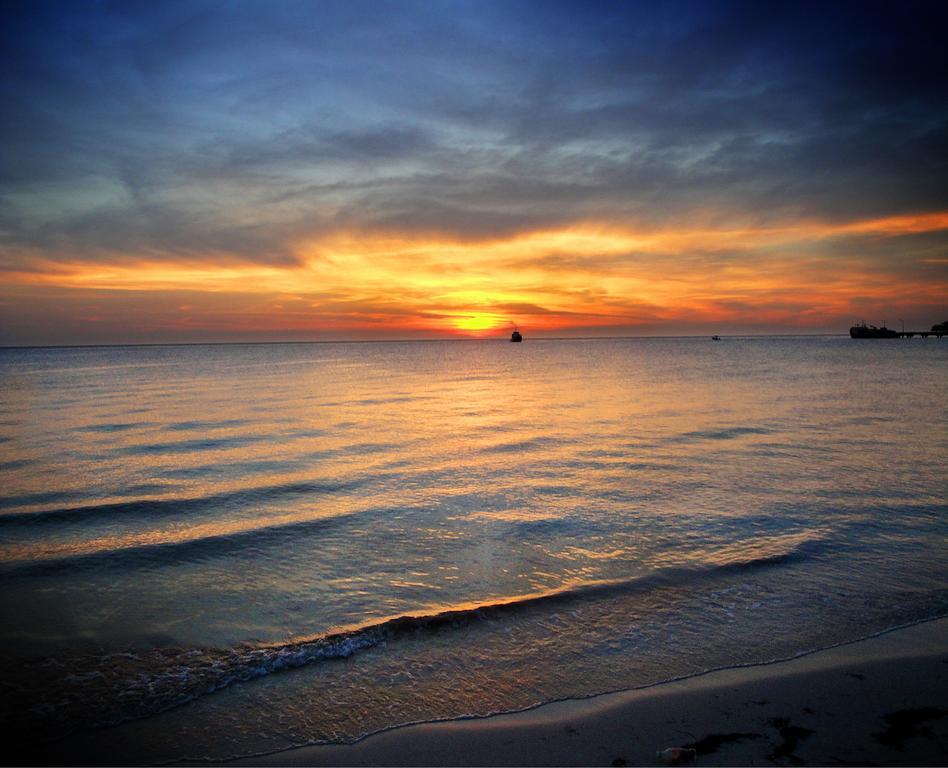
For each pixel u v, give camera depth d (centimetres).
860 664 567
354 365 8862
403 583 788
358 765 435
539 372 6525
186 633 655
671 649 605
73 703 520
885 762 421
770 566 825
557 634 641
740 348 16550
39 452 1756
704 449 1727
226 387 4403
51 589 778
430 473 1448
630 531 984
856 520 1025
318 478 1405
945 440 1836
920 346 16988
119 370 7400
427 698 525
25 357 15038
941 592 737
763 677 547
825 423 2230
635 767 422
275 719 497
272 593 761
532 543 935
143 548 933
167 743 466
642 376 5412
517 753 443
